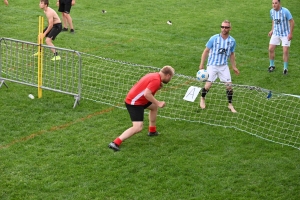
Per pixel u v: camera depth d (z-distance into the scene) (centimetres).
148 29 2066
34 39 1878
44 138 1149
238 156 1088
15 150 1091
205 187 969
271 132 1208
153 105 1132
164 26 2117
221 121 1259
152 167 1036
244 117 1284
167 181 985
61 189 952
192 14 2331
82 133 1179
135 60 1684
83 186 962
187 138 1166
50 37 1689
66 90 1365
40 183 968
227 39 1291
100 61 1648
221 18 2278
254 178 1003
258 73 1605
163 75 1077
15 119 1237
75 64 1611
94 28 2045
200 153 1098
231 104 1318
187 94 1291
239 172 1023
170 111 1307
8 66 1573
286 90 1462
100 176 997
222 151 1109
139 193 944
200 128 1220
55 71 1482
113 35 1961
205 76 1255
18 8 2312
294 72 1623
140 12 2327
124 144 1128
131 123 1237
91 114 1282
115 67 1603
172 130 1205
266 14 2373
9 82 1474
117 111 1302
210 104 1352
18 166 1025
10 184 964
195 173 1016
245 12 2397
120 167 1033
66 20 1972
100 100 1366
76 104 1326
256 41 1958
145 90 1063
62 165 1034
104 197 930
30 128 1195
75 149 1101
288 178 1005
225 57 1305
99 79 1504
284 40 1570
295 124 1248
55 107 1315
